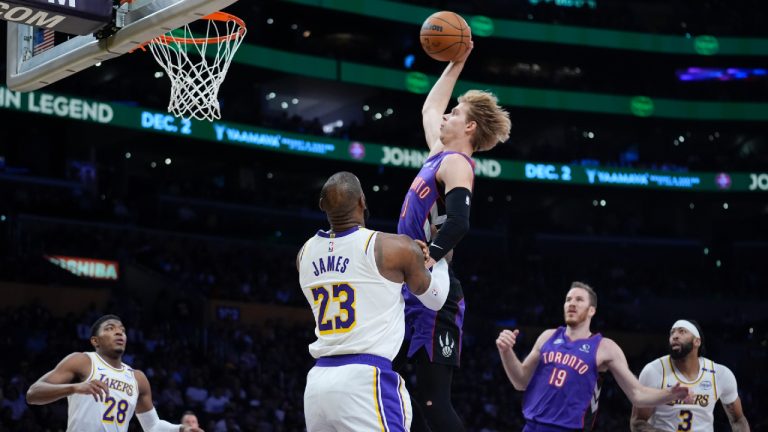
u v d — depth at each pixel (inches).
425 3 1269.7
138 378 271.7
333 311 146.8
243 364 767.7
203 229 1096.8
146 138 1087.6
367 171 1261.1
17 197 975.6
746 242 1384.1
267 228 1190.3
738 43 1332.4
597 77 1406.3
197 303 896.9
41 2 210.1
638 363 1050.7
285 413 682.2
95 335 265.9
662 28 1370.6
